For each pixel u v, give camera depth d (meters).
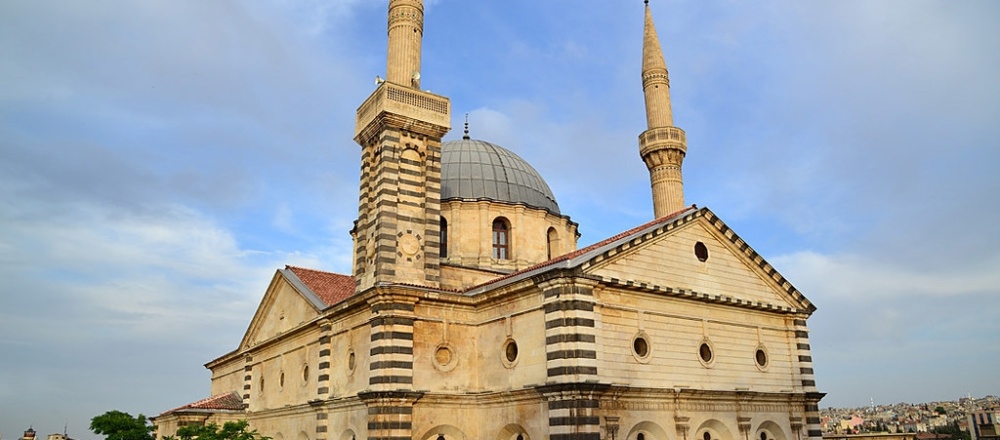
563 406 36.16
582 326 37.41
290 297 57.66
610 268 39.97
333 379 47.72
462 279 50.62
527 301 40.44
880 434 68.88
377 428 40.00
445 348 43.19
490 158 60.41
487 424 42.03
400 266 45.25
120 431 63.50
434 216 47.75
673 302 42.78
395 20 51.00
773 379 47.03
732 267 47.09
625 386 37.88
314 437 49.88
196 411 61.34
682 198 60.34
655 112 62.12
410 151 48.00
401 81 49.25
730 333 45.50
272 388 58.69
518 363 40.28
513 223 56.53
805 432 48.00
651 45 63.91
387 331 41.31
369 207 47.94
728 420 43.44
